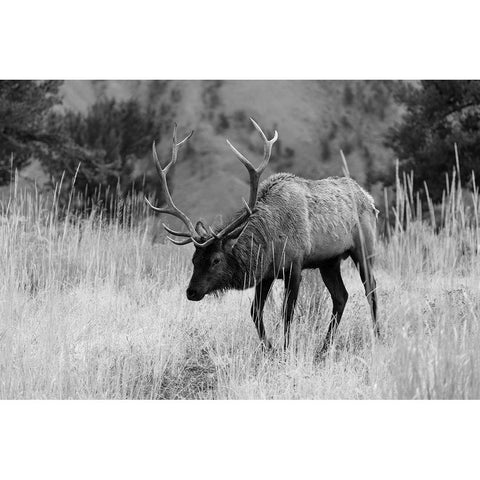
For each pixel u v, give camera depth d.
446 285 20.28
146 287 28.31
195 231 23.83
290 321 24.34
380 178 65.00
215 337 23.33
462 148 59.62
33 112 61.78
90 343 22.66
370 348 22.20
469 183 59.00
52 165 59.00
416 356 16.86
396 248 19.62
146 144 69.25
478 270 20.98
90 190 56.94
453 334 17.75
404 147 64.94
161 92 195.00
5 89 62.72
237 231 23.50
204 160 179.38
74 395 19.41
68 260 29.42
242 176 174.88
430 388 16.92
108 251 30.36
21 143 60.56
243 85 198.25
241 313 24.84
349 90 197.38
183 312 25.17
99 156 61.34
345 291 26.30
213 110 193.00
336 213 25.94
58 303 23.33
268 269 24.61
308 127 191.00
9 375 19.39
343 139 189.12
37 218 31.27
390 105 194.25
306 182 25.92
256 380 19.91
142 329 23.48
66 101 171.75
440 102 63.66
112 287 27.33
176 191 170.25
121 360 21.28
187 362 21.61
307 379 19.67
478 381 16.92
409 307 17.80
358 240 26.80
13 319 21.97
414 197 60.78
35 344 21.31
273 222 24.48
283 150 187.25
